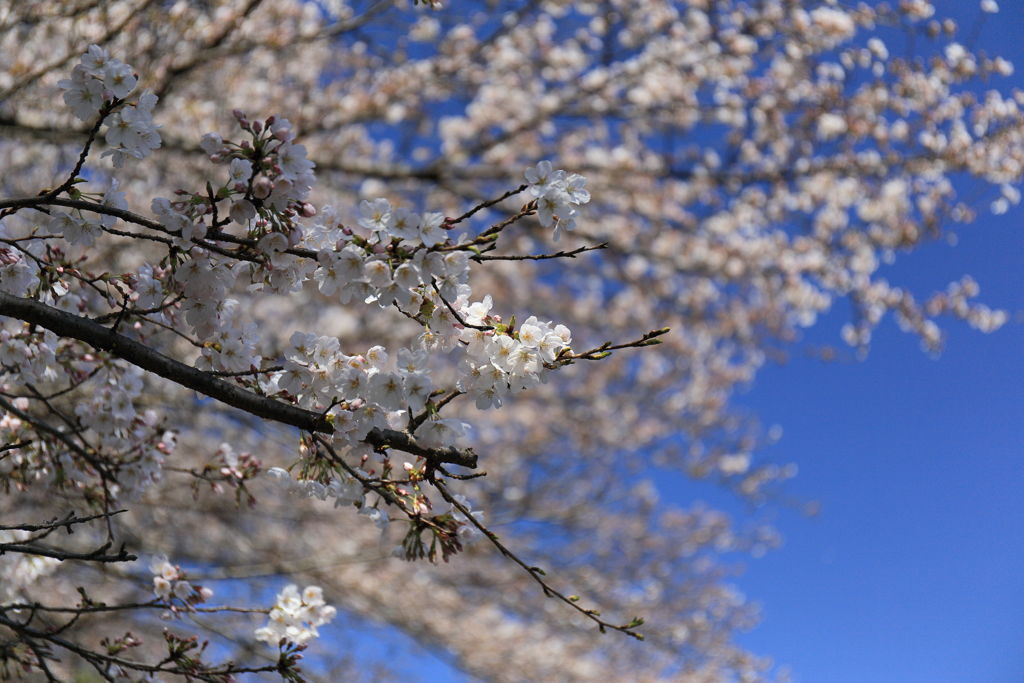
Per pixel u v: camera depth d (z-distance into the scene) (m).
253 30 7.01
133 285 2.51
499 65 8.15
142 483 3.22
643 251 9.02
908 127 8.23
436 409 2.24
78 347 3.11
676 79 8.09
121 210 2.22
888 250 8.72
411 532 2.44
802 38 7.96
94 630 7.45
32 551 2.53
